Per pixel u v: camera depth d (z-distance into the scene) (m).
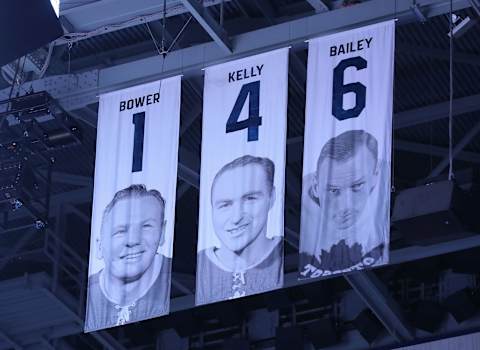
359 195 23.47
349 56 24.75
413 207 22.89
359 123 24.02
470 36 28.59
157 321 38.19
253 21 29.55
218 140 25.30
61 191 34.59
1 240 35.88
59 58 30.09
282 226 23.95
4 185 28.05
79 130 28.73
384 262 22.78
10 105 28.62
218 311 37.31
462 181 32.25
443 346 32.94
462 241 31.53
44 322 36.72
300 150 31.91
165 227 25.42
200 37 30.03
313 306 36.50
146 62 28.03
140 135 26.52
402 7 25.47
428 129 31.67
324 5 26.34
